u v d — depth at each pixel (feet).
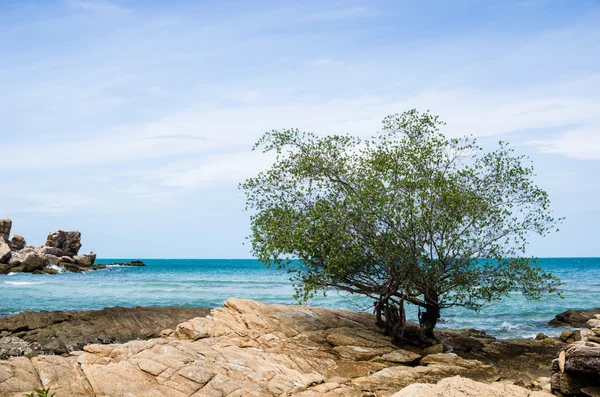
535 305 144.36
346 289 76.07
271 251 72.90
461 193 71.20
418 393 42.29
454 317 123.75
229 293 172.65
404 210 69.05
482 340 83.82
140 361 49.67
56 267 288.92
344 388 50.62
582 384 45.09
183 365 49.88
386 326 76.79
